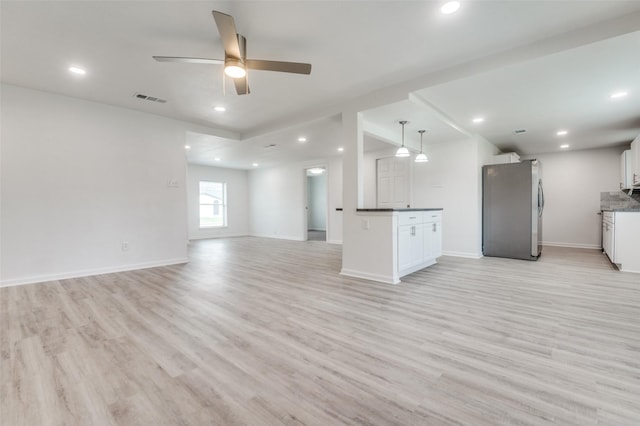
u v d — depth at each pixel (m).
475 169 5.41
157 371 1.74
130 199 4.45
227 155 7.59
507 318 2.52
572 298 3.03
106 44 2.70
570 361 1.83
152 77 3.35
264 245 7.60
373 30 2.50
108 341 2.12
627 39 2.36
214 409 1.42
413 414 1.38
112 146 4.27
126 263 4.42
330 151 7.06
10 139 3.55
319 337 2.19
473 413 1.38
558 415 1.36
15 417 1.37
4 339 2.15
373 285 3.58
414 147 5.79
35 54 2.86
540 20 2.36
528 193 5.17
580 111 4.10
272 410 1.42
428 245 4.51
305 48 2.77
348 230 4.09
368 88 3.65
